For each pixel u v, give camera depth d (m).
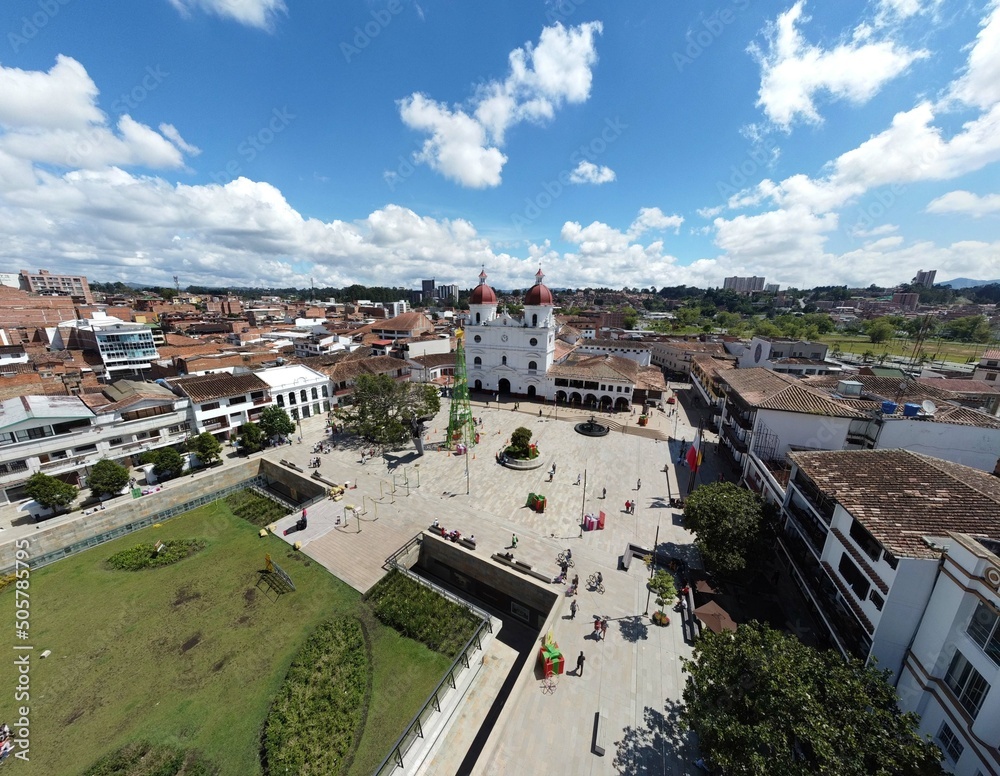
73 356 79.38
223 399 56.38
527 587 31.47
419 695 24.89
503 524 39.06
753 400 39.81
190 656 27.69
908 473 24.12
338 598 32.19
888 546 19.19
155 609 31.50
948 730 17.08
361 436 60.25
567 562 33.06
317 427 64.44
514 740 20.75
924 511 20.94
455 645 28.11
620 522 39.16
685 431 62.69
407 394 55.88
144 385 57.38
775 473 35.97
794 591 29.56
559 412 71.62
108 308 125.81
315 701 24.33
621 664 24.83
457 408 55.84
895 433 34.28
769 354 81.00
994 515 19.84
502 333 78.56
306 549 37.22
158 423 50.53
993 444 32.28
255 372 65.56
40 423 42.72
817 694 15.76
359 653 27.38
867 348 117.94
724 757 15.43
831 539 25.06
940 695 17.50
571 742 20.69
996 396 53.41
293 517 41.88
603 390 73.12
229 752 22.30
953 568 17.39
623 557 33.16
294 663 26.69
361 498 44.12
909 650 19.53
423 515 40.91
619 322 178.12
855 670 16.81
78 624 30.31
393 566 34.41
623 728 21.30
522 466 50.19
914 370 83.62
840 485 24.52
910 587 18.88
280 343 116.00
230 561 36.53
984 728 15.37
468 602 31.69
